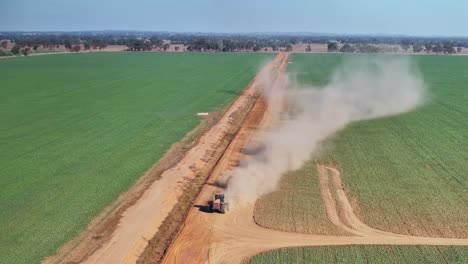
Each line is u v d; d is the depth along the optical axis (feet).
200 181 149.69
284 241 110.22
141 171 154.92
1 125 216.95
